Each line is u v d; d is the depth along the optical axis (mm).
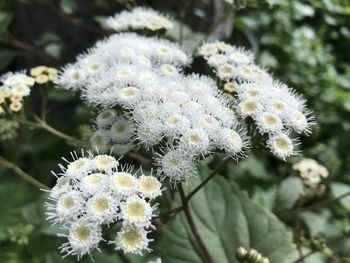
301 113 143
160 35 190
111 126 150
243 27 264
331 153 310
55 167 254
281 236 155
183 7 213
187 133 131
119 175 120
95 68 161
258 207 159
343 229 239
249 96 143
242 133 139
